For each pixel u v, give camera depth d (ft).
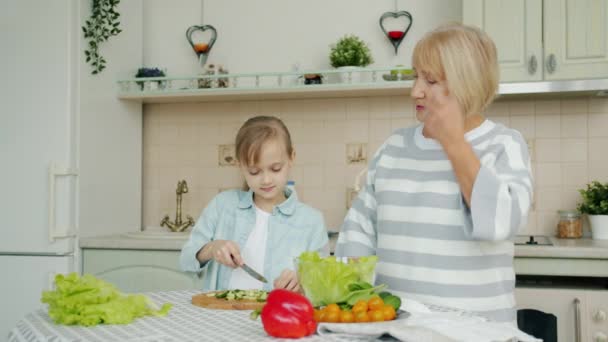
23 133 8.78
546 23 8.28
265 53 10.19
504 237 3.74
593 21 8.14
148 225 10.49
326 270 3.95
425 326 3.36
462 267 4.38
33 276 8.68
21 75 8.80
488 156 4.24
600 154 9.11
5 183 8.82
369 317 3.55
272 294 3.52
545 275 7.78
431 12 9.61
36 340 3.48
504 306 4.41
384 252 4.77
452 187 4.48
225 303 4.37
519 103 9.35
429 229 4.49
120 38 9.83
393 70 8.89
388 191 4.80
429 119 3.85
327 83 9.41
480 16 8.48
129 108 10.11
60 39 8.67
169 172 10.51
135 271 8.72
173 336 3.44
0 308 8.80
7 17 8.84
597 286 7.63
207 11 10.43
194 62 10.48
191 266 5.50
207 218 6.19
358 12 9.86
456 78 4.12
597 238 8.64
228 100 10.27
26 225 8.73
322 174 9.93
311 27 10.03
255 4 10.25
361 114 9.84
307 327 3.38
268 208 6.20
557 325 7.38
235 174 10.30
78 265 8.82
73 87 8.75
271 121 5.83
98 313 3.78
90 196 9.08
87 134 9.02
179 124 10.50
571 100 9.20
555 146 9.25
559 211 8.94
